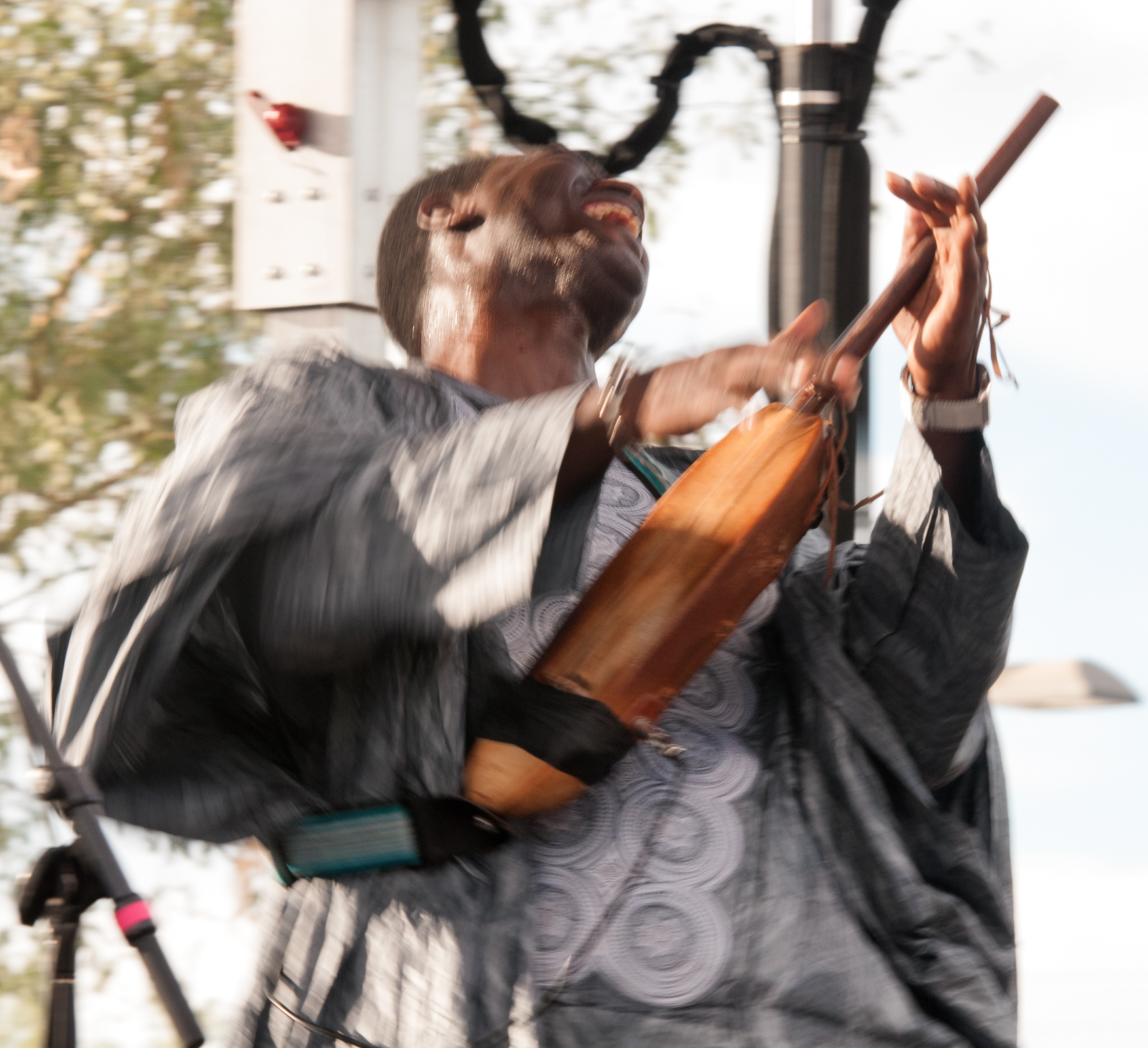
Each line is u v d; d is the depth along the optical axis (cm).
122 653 299
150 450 1126
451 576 285
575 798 320
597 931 321
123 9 1129
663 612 321
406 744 316
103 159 1139
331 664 305
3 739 1102
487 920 314
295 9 552
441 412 344
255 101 554
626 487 373
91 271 1148
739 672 358
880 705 356
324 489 298
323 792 327
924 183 326
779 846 340
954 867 353
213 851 995
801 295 567
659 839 331
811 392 335
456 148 1058
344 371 333
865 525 537
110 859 320
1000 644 352
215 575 298
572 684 318
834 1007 329
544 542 299
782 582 374
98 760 299
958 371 338
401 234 410
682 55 604
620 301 392
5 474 1112
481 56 613
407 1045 311
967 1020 338
